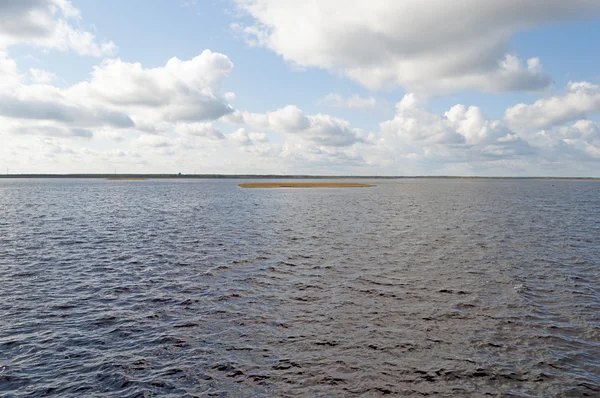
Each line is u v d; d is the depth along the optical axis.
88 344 14.15
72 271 24.14
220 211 63.22
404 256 28.44
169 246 32.34
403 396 10.98
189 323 16.02
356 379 11.84
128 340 14.47
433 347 13.87
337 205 75.38
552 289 20.41
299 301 18.61
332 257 28.14
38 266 25.34
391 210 64.81
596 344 14.03
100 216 55.03
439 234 38.75
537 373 12.12
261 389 11.33
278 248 31.50
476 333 14.99
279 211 63.19
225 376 12.03
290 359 13.05
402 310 17.39
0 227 42.91
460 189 166.75
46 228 42.44
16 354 13.36
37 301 18.61
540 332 15.05
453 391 11.20
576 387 11.37
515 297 19.06
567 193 127.69
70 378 11.91
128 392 11.21
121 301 18.66
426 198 98.44
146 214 58.19
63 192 127.31
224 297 19.20
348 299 18.91
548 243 33.59
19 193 119.62
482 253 29.44
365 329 15.40
